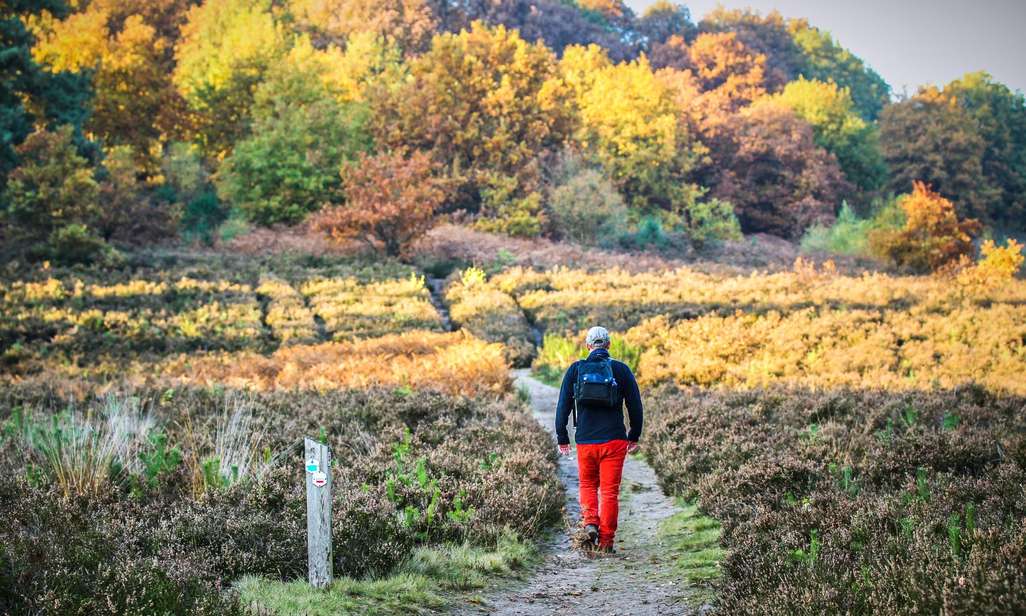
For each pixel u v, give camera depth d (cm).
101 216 5175
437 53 8450
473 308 4053
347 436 1152
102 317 3428
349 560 671
